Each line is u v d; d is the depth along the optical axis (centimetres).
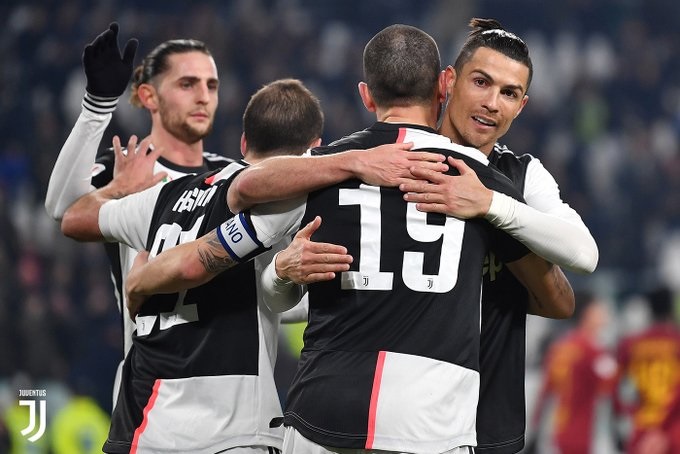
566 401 3016
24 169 4881
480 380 1310
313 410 1209
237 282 1359
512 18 6975
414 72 1270
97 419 3256
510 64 1303
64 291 4131
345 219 1230
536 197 1346
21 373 3619
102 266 4334
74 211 1506
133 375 1402
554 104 6538
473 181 1224
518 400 1334
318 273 1209
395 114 1281
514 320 1339
